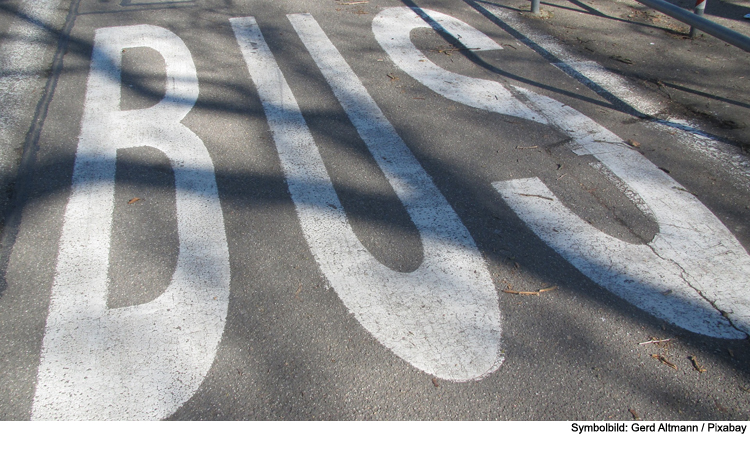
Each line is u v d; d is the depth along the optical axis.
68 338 2.60
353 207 3.45
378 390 2.41
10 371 2.46
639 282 2.97
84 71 4.88
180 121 4.23
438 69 5.17
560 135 4.23
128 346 2.57
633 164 3.91
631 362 2.56
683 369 2.53
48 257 3.03
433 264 3.05
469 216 3.40
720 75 5.16
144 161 3.77
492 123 4.36
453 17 6.32
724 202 3.57
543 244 3.21
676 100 4.75
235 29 5.79
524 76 5.09
